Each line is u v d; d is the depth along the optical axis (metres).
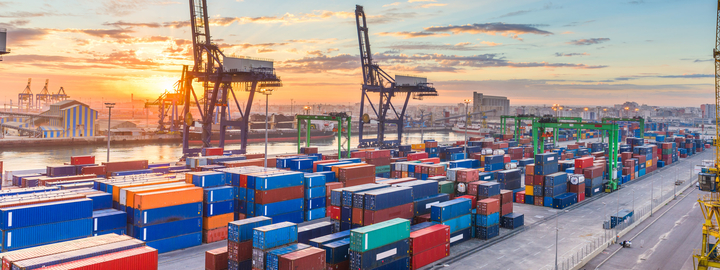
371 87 168.88
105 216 44.19
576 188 78.81
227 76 118.44
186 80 124.25
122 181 52.81
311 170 75.88
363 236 38.16
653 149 124.88
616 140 90.69
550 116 111.44
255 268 37.28
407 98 172.62
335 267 39.12
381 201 48.19
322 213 61.53
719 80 39.09
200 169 74.25
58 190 51.50
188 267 42.78
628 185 98.69
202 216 50.62
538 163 76.00
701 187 39.69
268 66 119.25
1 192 49.22
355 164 73.06
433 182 58.22
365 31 167.50
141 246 34.28
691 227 62.50
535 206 75.62
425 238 45.16
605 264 47.28
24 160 151.75
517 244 53.38
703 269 38.81
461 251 50.28
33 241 38.34
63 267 28.77
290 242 38.75
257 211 53.59
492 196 59.50
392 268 41.34
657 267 46.38
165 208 46.62
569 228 61.06
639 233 59.72
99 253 31.91
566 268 44.72
